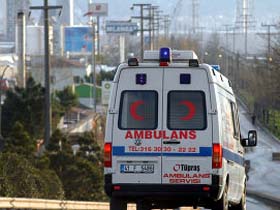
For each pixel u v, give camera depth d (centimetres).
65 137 10456
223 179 4012
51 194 7525
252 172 16225
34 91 14800
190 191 3922
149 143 3941
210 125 3931
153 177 3931
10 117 14525
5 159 6875
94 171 9394
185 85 3956
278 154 18825
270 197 10512
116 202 4050
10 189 6575
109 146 3956
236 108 4688
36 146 10825
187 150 3925
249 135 4834
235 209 4938
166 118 3944
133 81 3966
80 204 6362
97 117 18875
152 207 4347
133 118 3950
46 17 11331
